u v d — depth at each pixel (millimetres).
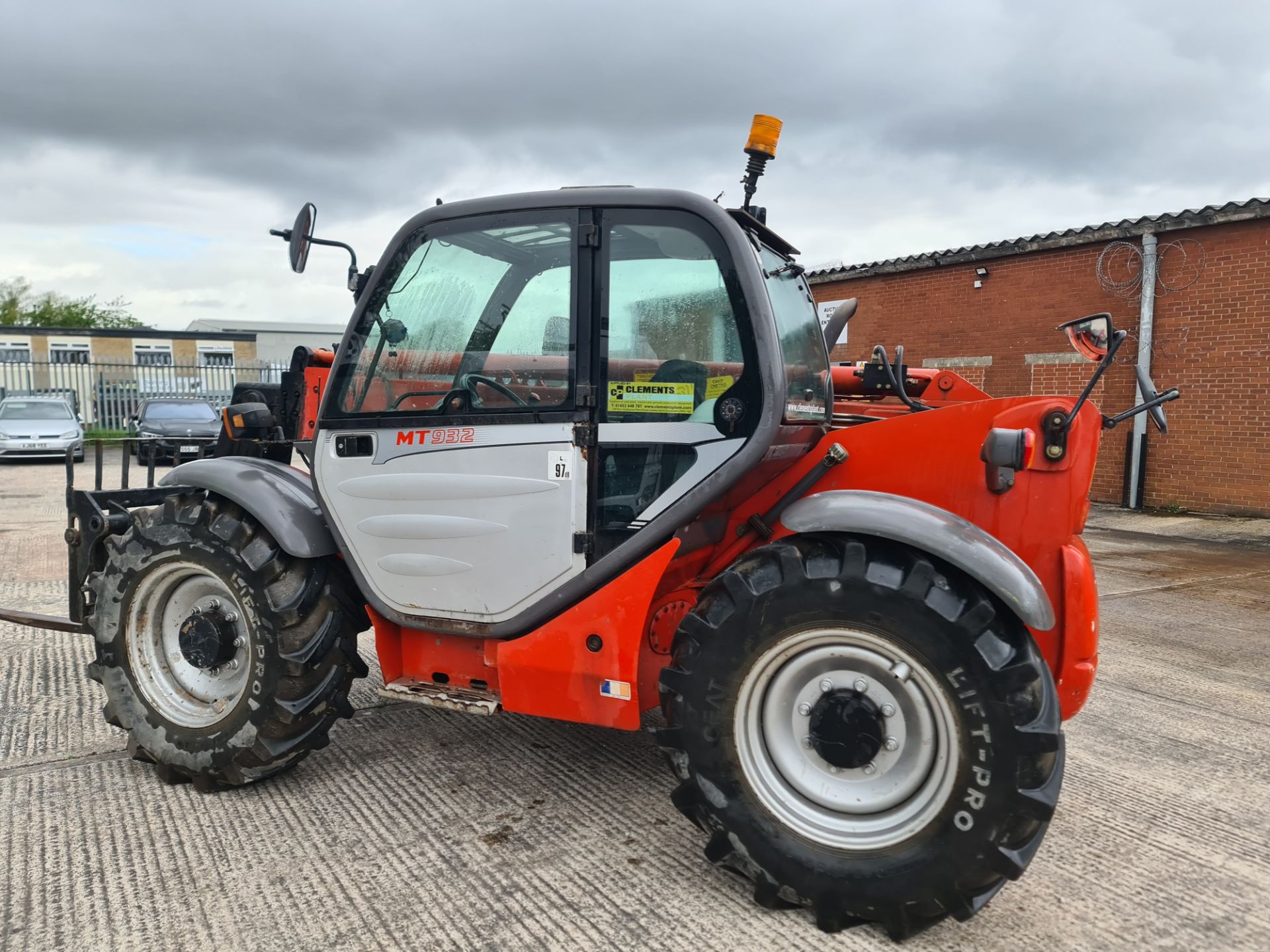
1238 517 10078
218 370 23938
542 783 3123
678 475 2479
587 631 2535
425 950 2152
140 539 3092
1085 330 2459
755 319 2371
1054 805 2064
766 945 2205
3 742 3463
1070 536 2406
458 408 2707
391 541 2801
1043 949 2219
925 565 2170
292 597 2881
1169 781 3273
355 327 2846
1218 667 4719
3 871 2498
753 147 2775
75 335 29156
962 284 12602
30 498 11102
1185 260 10297
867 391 4203
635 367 2508
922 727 2197
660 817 2875
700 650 2355
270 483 3010
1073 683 2430
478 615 2695
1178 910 2408
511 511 2613
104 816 2848
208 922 2252
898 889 2152
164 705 3100
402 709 3885
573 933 2236
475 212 2660
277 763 2957
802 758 2354
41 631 5066
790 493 2691
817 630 2244
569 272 2553
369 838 2717
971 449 2439
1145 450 10750
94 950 2131
